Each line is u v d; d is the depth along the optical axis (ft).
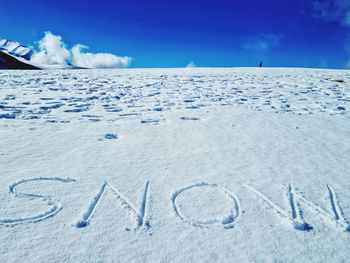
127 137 18.13
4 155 14.05
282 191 11.87
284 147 17.12
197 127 21.01
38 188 11.19
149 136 18.49
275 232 9.36
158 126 21.06
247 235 9.16
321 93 42.73
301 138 19.12
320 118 25.66
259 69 92.27
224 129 20.65
